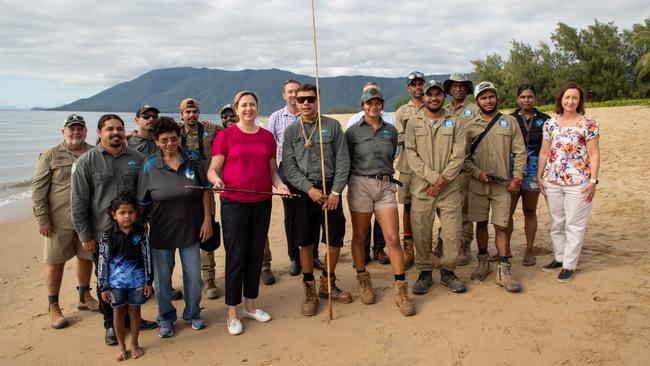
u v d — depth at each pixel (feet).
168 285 13.14
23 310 15.88
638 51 123.85
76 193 12.76
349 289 16.02
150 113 15.64
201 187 12.38
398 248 13.99
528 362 10.79
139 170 13.09
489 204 15.66
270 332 13.15
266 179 13.56
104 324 12.98
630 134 46.06
